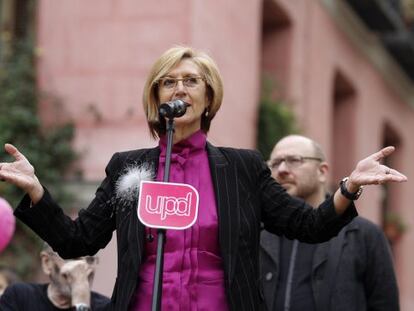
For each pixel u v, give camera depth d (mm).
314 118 25938
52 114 17906
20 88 17875
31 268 16828
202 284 6426
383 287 9477
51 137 17625
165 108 6605
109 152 17578
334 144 30391
